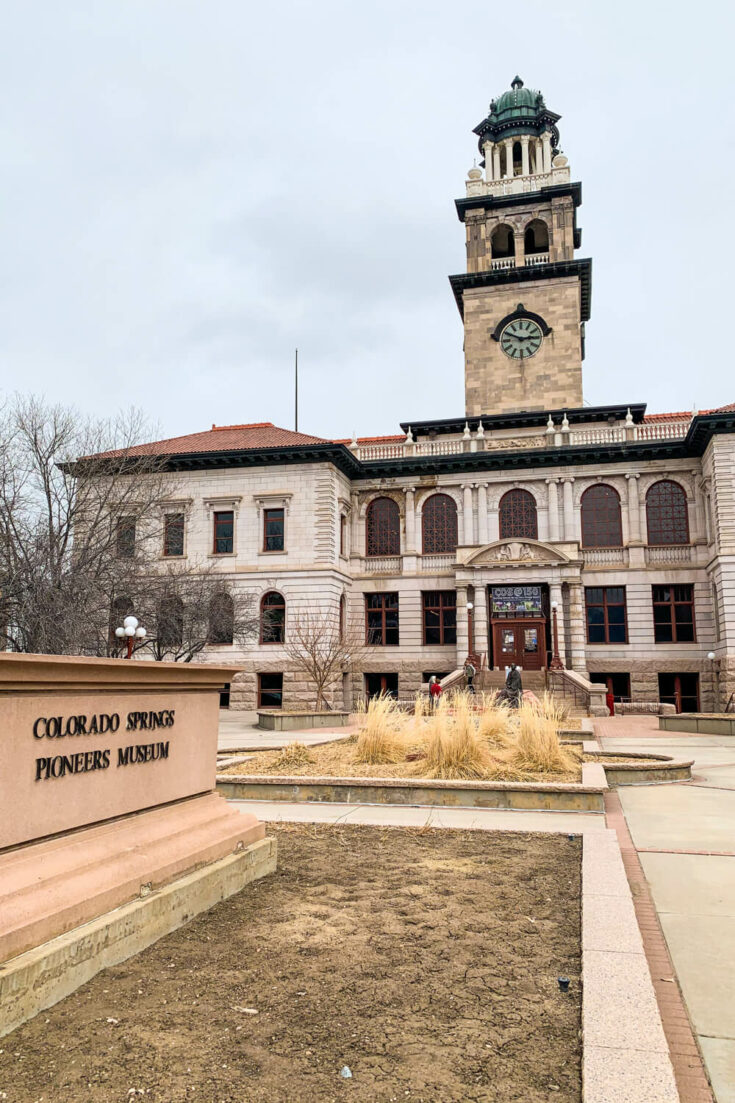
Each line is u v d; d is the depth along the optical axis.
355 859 8.30
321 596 42.84
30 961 4.36
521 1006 4.60
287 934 5.81
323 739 24.81
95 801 5.64
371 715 15.80
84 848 5.42
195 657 43.44
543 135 56.78
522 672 40.25
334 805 12.14
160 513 42.38
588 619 43.31
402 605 45.66
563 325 51.00
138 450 46.53
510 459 44.53
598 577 43.03
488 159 57.44
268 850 7.59
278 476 44.72
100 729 5.75
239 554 44.38
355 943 5.64
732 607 38.00
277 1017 4.41
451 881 7.40
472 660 40.91
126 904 5.43
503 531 45.16
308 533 43.78
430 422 49.03
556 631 41.16
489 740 16.36
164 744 6.61
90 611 29.23
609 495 44.25
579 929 6.01
